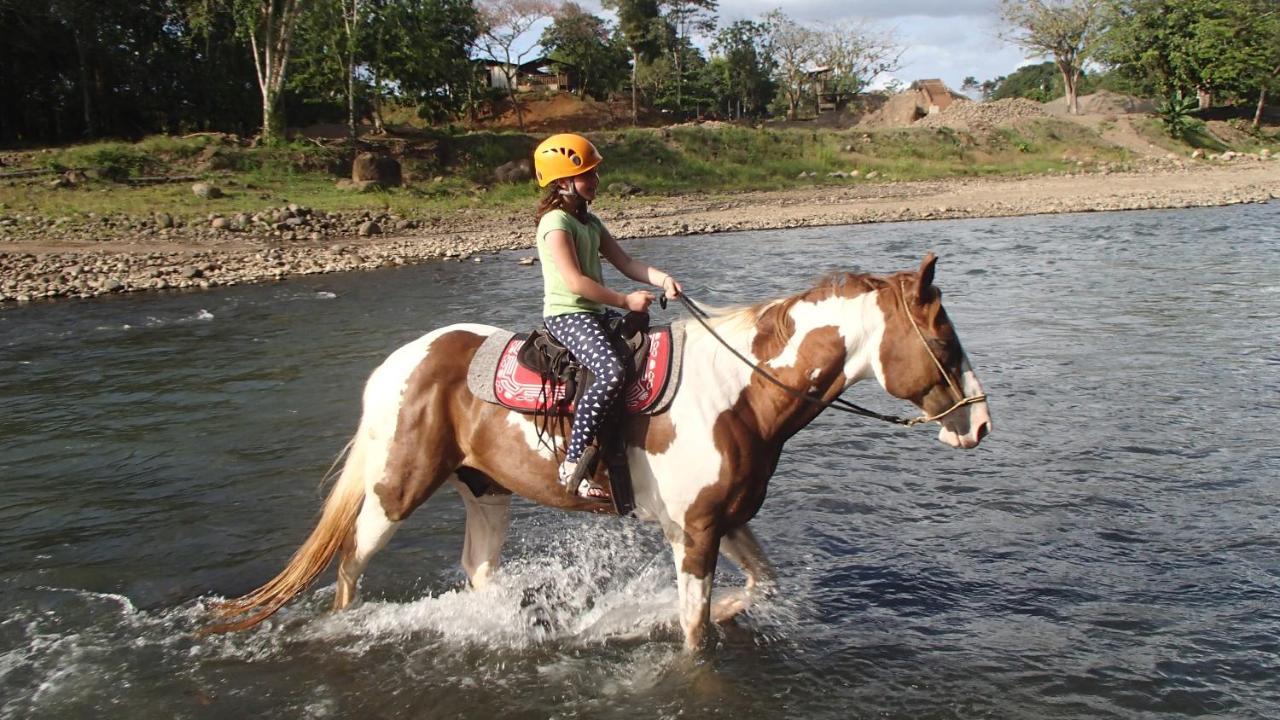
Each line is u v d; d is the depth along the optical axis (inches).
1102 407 325.7
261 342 469.1
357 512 185.9
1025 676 169.5
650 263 771.4
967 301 538.6
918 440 302.8
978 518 239.5
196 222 958.4
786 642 183.8
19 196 1036.5
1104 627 184.9
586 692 169.9
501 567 220.8
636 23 2554.1
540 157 162.7
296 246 882.8
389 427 179.0
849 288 163.6
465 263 781.9
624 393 163.5
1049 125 2033.7
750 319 169.5
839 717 159.8
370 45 1489.9
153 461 294.7
